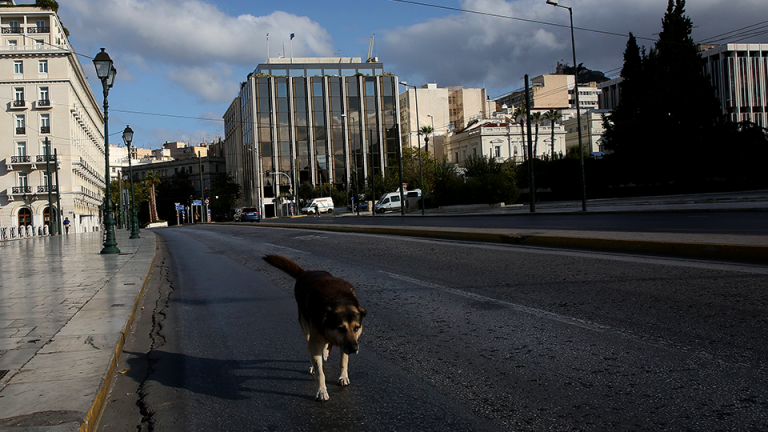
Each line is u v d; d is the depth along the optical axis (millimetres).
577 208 34562
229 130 115125
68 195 62844
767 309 5801
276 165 87812
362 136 91062
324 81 89875
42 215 62594
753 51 109938
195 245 23594
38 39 64000
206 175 121000
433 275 9758
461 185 52562
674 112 50438
